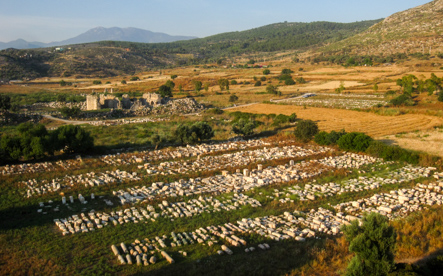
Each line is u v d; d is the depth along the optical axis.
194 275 16.45
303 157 40.84
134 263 17.88
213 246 19.50
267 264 17.33
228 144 49.12
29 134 42.25
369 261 15.09
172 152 44.34
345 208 25.48
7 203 26.36
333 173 34.25
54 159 42.22
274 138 52.75
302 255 18.38
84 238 20.64
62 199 26.50
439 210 23.84
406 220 22.20
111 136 57.41
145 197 27.80
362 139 42.75
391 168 35.91
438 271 14.88
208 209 25.31
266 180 31.86
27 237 20.78
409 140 46.84
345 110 74.94
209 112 82.94
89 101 88.12
